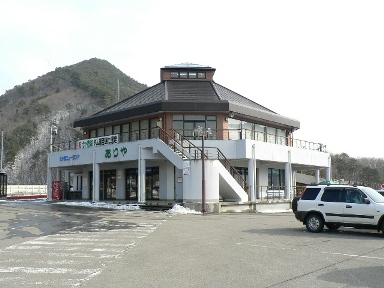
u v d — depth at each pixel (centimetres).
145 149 2994
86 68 17712
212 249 1132
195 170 2627
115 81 16988
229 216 2322
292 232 1538
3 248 1145
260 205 2873
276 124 3800
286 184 3381
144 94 3878
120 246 1180
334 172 8088
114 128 3722
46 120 13388
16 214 2352
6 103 15312
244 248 1152
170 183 3212
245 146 2991
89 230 1587
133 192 3497
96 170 3331
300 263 937
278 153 3294
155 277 796
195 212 2506
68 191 3966
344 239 1340
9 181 10825
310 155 3697
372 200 1432
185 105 3164
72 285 734
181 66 3978
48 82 16412
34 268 877
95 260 968
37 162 11462
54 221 1942
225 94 3716
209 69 3950
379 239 1342
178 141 2995
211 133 3127
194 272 841
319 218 1520
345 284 744
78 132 12069
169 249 1130
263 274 824
